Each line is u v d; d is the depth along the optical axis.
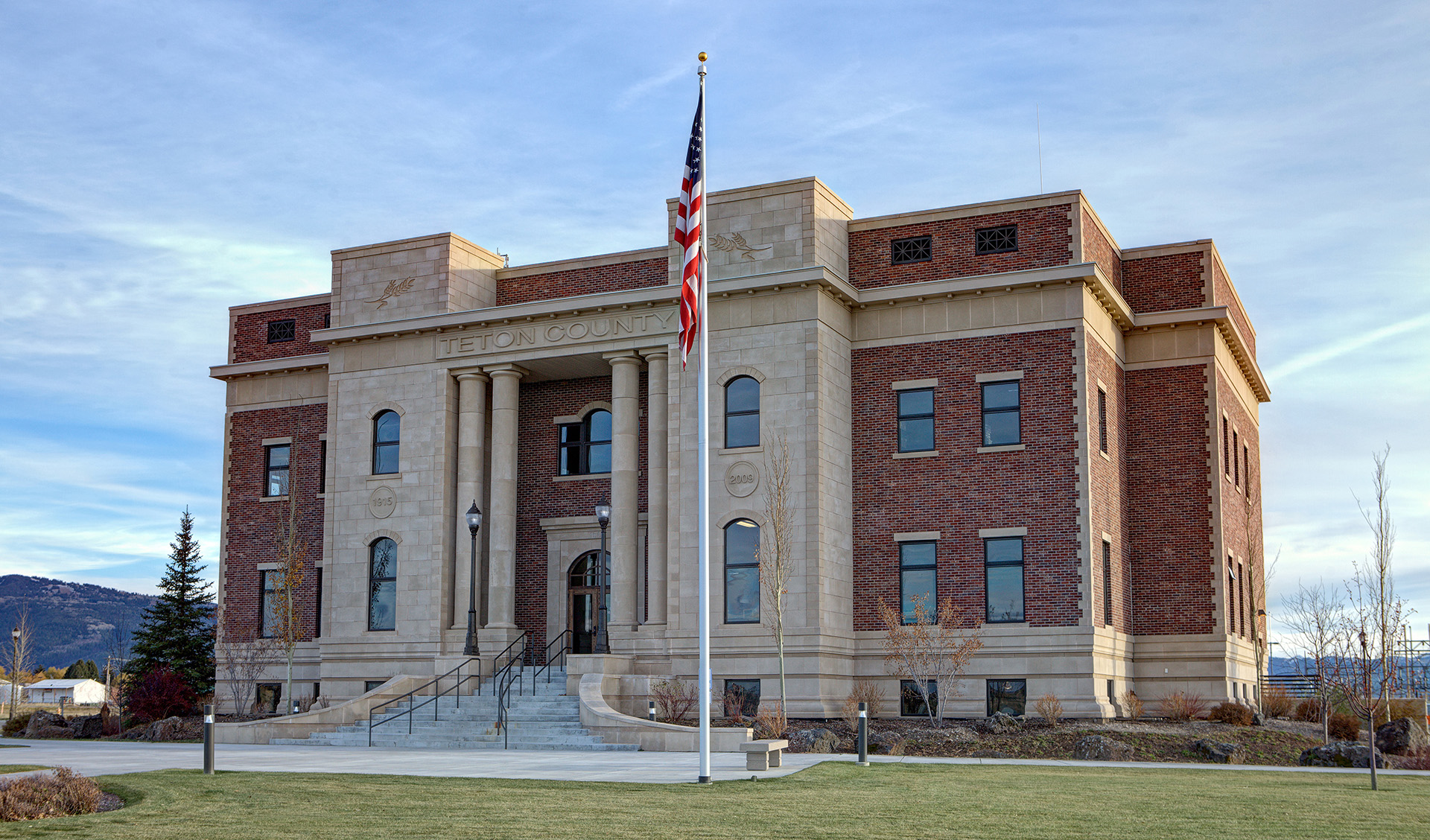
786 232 38.94
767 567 37.16
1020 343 38.22
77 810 18.55
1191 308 41.59
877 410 39.66
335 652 42.91
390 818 17.23
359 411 44.12
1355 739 35.00
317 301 48.78
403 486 42.88
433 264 43.62
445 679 39.59
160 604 52.31
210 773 23.41
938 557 38.28
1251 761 30.16
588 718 33.47
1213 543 40.41
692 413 39.12
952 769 25.23
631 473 40.25
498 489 41.97
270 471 48.78
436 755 29.98
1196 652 40.03
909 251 40.25
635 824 16.52
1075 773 24.77
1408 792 21.81
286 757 29.27
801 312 38.25
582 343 41.12
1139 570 41.19
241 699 45.91
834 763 25.91
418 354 43.44
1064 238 38.25
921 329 39.47
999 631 37.12
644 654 38.75
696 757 28.75
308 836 15.52
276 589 45.47
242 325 50.12
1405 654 45.72
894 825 16.56
